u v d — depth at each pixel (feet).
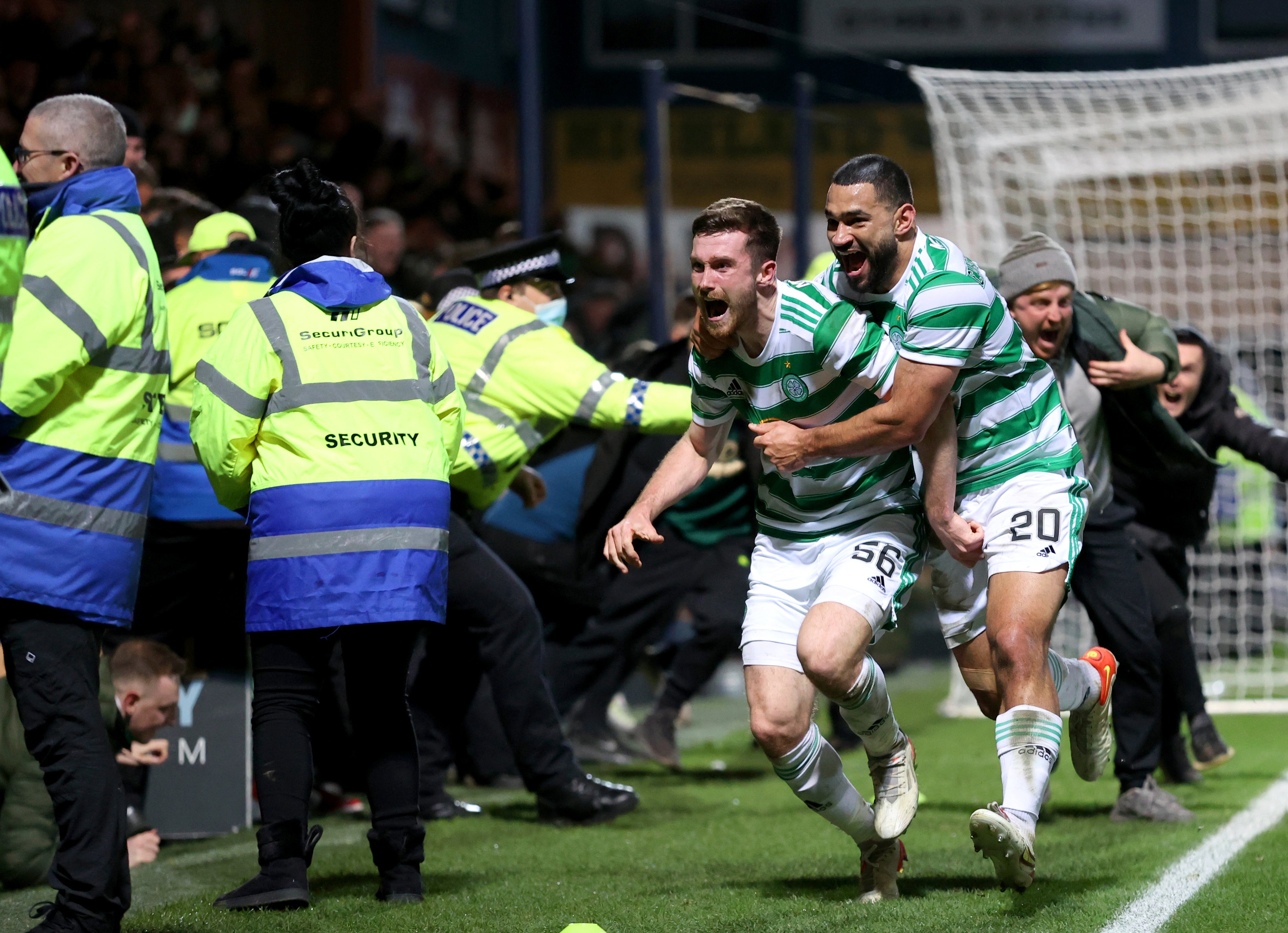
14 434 31.78
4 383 30.94
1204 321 114.11
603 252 169.58
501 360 48.16
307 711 36.73
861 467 35.14
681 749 72.69
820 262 67.00
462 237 113.29
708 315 33.73
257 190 81.41
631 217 182.80
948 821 50.06
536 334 48.39
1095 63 191.42
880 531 35.37
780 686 34.91
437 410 37.73
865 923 34.63
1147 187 117.70
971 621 39.11
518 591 49.08
